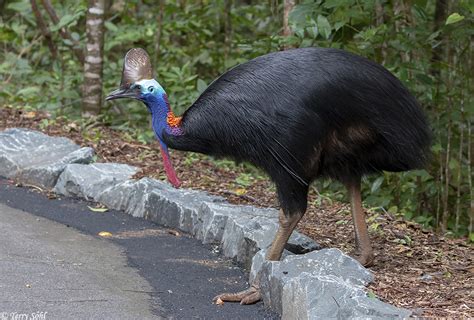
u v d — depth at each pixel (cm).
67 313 506
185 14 1111
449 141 777
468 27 745
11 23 1226
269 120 537
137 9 1220
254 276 570
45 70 1173
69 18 990
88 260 612
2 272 561
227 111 546
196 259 634
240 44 882
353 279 521
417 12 783
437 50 853
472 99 789
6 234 645
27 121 928
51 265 588
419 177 800
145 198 725
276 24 1014
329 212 719
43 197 762
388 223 695
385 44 781
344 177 581
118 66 1057
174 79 946
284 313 508
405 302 502
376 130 548
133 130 941
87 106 973
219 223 661
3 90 1046
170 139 567
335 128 546
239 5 1312
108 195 750
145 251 646
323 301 480
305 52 550
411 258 615
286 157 539
